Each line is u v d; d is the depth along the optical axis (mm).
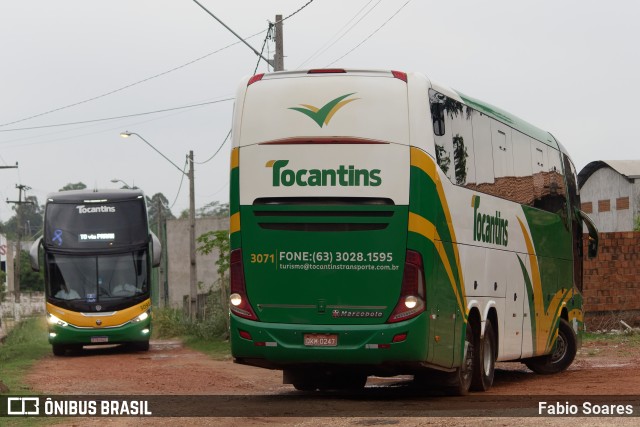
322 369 17297
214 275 84062
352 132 16703
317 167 16766
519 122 22188
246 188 17062
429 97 16969
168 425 15070
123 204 38875
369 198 16625
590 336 33969
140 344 39844
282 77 17141
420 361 16609
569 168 26156
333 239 16734
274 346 16844
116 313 37750
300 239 16828
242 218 17078
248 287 17047
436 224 16812
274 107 17000
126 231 38562
